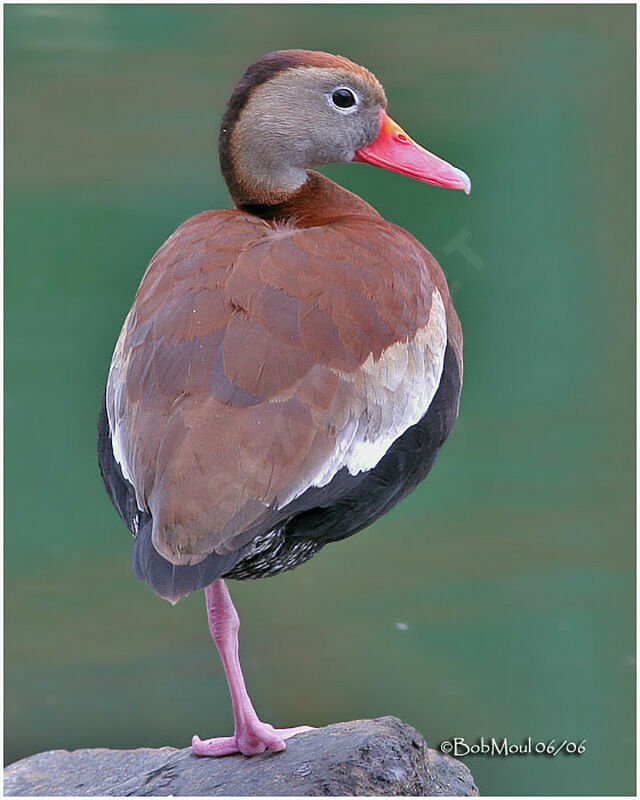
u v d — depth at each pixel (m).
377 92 9.30
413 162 9.37
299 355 6.87
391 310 7.40
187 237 7.67
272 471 6.52
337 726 8.18
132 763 8.87
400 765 7.62
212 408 6.62
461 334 8.87
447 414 8.23
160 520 6.33
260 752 8.04
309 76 9.02
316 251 7.37
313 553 7.64
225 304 7.00
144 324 7.23
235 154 9.01
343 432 6.92
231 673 8.06
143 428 6.76
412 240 8.58
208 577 6.23
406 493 7.97
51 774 8.78
